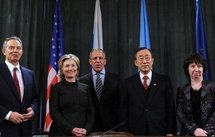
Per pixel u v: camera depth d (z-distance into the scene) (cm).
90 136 245
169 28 525
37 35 514
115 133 252
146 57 350
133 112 342
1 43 493
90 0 534
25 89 325
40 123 481
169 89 349
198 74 324
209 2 522
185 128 321
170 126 337
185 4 529
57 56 498
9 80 321
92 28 527
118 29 527
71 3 534
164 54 518
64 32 525
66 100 319
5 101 315
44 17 521
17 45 329
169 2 531
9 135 309
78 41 524
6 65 328
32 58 505
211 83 323
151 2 532
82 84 338
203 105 316
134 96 344
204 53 504
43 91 499
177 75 509
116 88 372
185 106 324
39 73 506
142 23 519
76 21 530
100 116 365
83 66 516
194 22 522
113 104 373
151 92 343
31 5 518
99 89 373
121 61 517
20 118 306
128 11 529
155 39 521
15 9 508
